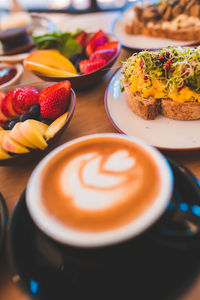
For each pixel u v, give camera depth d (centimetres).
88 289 21
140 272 21
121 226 20
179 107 32
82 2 118
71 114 32
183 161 30
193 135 31
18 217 24
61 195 22
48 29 65
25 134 29
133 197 21
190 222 21
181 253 21
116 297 20
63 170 24
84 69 42
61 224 21
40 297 20
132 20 60
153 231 21
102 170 23
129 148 24
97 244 19
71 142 25
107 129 36
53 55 45
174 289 20
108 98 38
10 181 31
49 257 22
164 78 33
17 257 22
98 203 21
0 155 30
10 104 37
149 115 34
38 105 36
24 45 60
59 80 40
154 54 35
